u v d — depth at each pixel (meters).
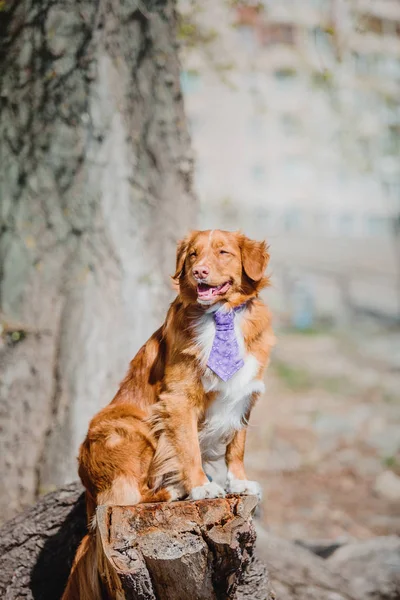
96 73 6.23
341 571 6.63
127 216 6.41
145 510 3.66
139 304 6.38
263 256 4.16
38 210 6.35
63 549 4.84
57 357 6.27
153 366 4.30
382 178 19.55
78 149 6.29
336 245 27.16
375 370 20.03
